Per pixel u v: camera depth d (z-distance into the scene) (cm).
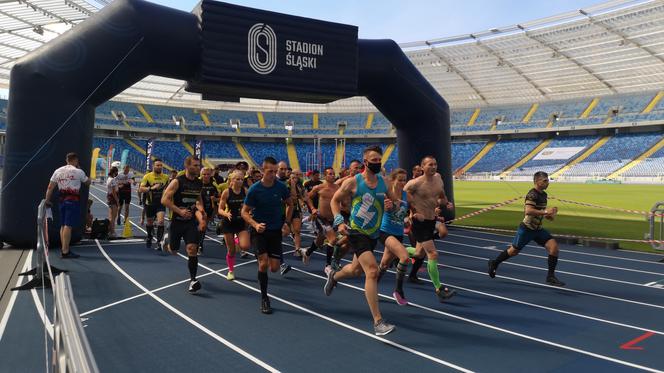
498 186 4144
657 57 4453
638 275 693
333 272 506
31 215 842
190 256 571
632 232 1197
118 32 907
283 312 492
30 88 849
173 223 586
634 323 458
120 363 349
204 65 985
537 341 405
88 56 884
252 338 409
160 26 953
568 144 5928
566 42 4425
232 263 651
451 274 699
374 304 418
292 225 849
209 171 662
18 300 514
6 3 2433
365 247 436
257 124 6594
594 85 5441
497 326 448
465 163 6256
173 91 5034
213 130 6334
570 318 475
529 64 5025
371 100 1266
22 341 391
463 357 367
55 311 205
